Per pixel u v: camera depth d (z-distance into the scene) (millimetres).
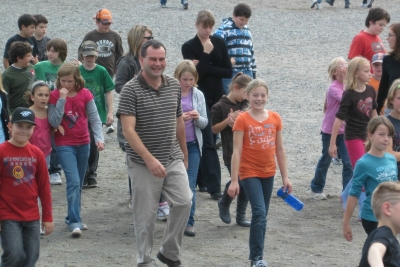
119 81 15766
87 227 14398
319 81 31859
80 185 14031
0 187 10547
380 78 17359
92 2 54562
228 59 17375
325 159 16438
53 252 12898
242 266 12398
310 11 52000
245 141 12211
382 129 11164
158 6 53062
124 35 42062
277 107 27016
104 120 16828
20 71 16062
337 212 15797
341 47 39844
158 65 10969
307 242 13789
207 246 13469
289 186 12367
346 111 14953
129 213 15477
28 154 10641
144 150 10898
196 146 14242
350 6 54188
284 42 41250
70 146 13797
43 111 13562
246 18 20250
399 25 15328
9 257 10438
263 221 11898
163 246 11742
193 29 44406
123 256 12797
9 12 49438
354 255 13102
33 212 10742
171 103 11281
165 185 11516
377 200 8367
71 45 39031
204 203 16281
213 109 14797
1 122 12492
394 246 8008
